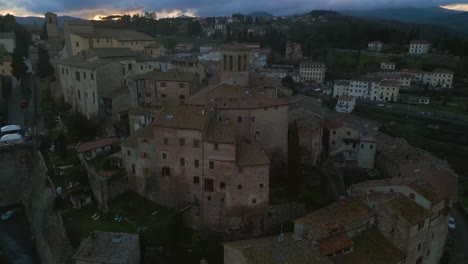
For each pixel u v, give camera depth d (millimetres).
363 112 173875
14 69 128875
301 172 77438
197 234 61562
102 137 89500
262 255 43375
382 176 83312
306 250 44781
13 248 74062
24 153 90125
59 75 109938
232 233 60125
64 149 82750
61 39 173875
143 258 56375
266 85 85125
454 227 72500
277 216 61250
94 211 67938
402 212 50594
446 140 138875
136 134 70250
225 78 79500
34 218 79062
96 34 133000
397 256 49469
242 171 58031
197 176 61219
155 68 116938
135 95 90875
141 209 64625
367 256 48438
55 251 63875
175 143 61250
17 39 177750
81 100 99062
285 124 73250
